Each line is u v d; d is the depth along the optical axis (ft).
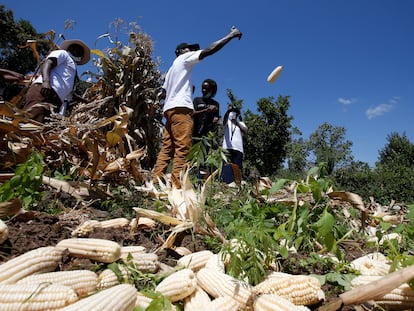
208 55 18.89
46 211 11.22
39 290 5.07
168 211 12.16
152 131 34.22
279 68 10.89
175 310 5.96
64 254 7.06
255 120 69.56
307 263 8.32
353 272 8.13
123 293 5.00
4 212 8.79
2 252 7.20
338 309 6.01
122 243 8.96
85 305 4.59
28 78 22.79
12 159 14.26
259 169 70.03
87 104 23.53
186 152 18.83
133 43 33.35
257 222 8.30
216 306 5.51
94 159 14.66
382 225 9.71
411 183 58.75
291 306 5.45
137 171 16.38
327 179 9.85
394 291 6.40
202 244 9.78
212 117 23.54
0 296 4.98
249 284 6.83
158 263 7.71
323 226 7.70
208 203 11.24
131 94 32.91
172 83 19.35
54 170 16.58
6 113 14.24
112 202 14.02
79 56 23.04
